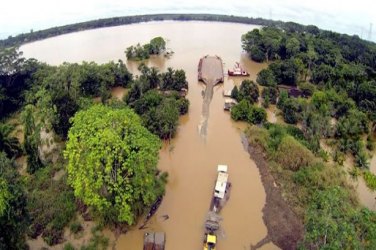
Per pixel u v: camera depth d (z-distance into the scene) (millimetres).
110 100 81375
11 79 84500
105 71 91562
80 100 71812
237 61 114938
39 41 128750
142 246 50188
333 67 100000
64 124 67625
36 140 61844
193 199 59094
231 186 61906
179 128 77812
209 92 92938
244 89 89062
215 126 79062
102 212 51625
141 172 49312
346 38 120562
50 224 51562
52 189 57344
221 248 50500
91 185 47938
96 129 50906
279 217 55469
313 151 67812
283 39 113875
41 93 74188
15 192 43875
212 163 67688
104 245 49750
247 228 53844
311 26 133250
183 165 66812
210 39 134000
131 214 49312
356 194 58750
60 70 86562
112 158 47969
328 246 37906
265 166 66500
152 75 90188
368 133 77062
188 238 52125
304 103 81125
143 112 76438
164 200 58469
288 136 68688
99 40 130000
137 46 117188
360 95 85938
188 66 108938
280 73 97188
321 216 40688
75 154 49469
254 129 75250
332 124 77375
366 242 39344
